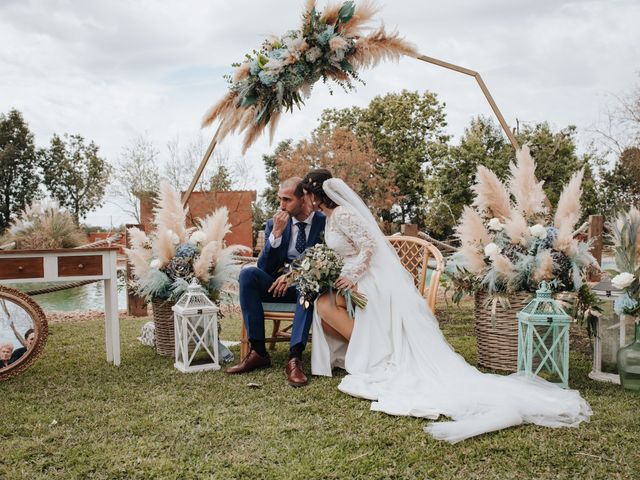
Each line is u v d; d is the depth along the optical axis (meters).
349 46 4.09
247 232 20.67
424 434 2.44
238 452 2.27
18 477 2.05
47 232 3.80
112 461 2.19
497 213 3.78
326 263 3.47
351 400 2.98
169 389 3.25
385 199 29.50
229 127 4.36
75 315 7.31
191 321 3.73
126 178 21.45
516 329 3.53
